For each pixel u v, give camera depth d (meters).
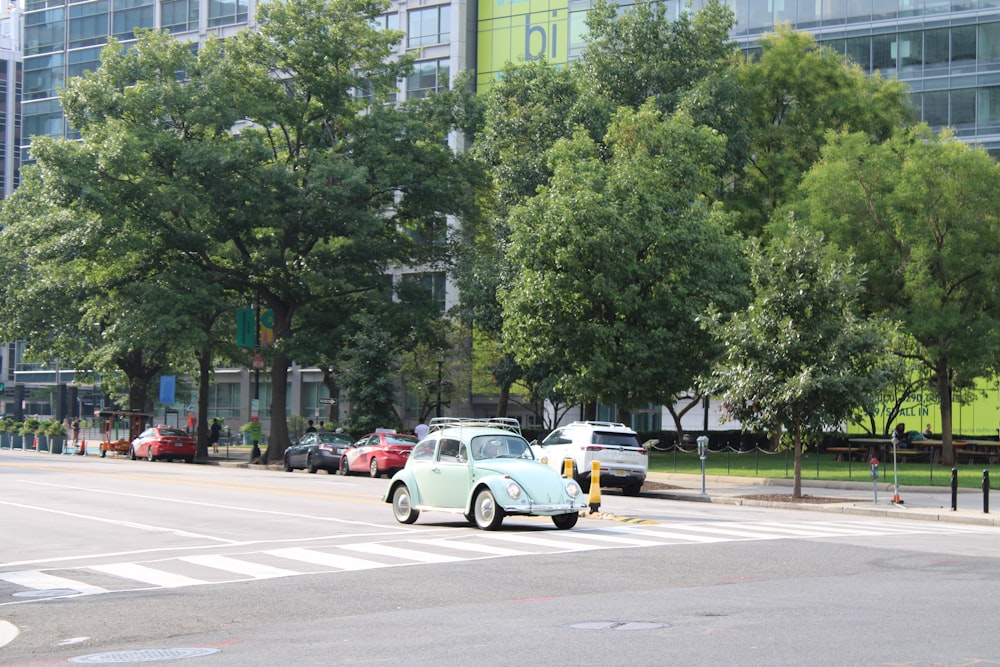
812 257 29.97
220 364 71.81
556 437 31.97
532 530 20.34
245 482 35.03
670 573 14.31
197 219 50.16
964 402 52.00
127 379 73.44
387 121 52.12
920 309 41.97
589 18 49.44
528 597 12.34
